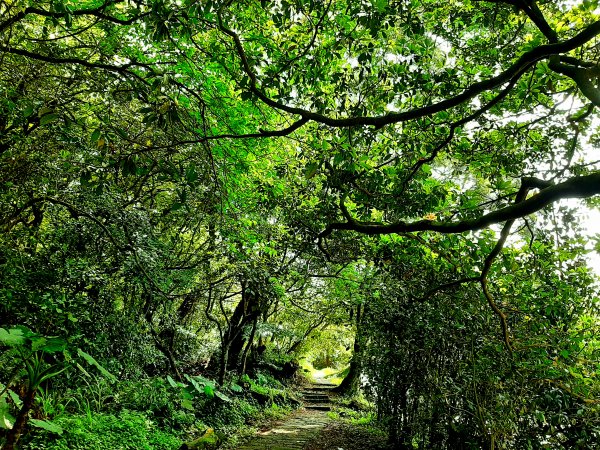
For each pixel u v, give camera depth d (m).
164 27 3.08
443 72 3.95
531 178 3.09
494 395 4.44
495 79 2.62
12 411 4.30
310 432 8.76
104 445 4.99
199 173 4.23
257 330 12.84
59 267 6.03
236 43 3.29
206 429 7.48
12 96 5.19
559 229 4.54
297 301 12.58
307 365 24.86
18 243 6.28
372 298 7.52
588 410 4.10
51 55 4.84
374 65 4.19
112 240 6.11
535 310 4.39
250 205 7.34
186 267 8.02
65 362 3.21
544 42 3.87
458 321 4.98
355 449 7.39
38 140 5.56
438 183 4.95
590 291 4.33
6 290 5.06
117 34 5.53
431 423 5.91
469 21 4.30
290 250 8.02
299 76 4.03
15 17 4.00
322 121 2.98
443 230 2.53
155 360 9.51
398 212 4.23
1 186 5.38
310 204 6.18
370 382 8.20
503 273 4.42
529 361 4.16
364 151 4.39
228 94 5.59
